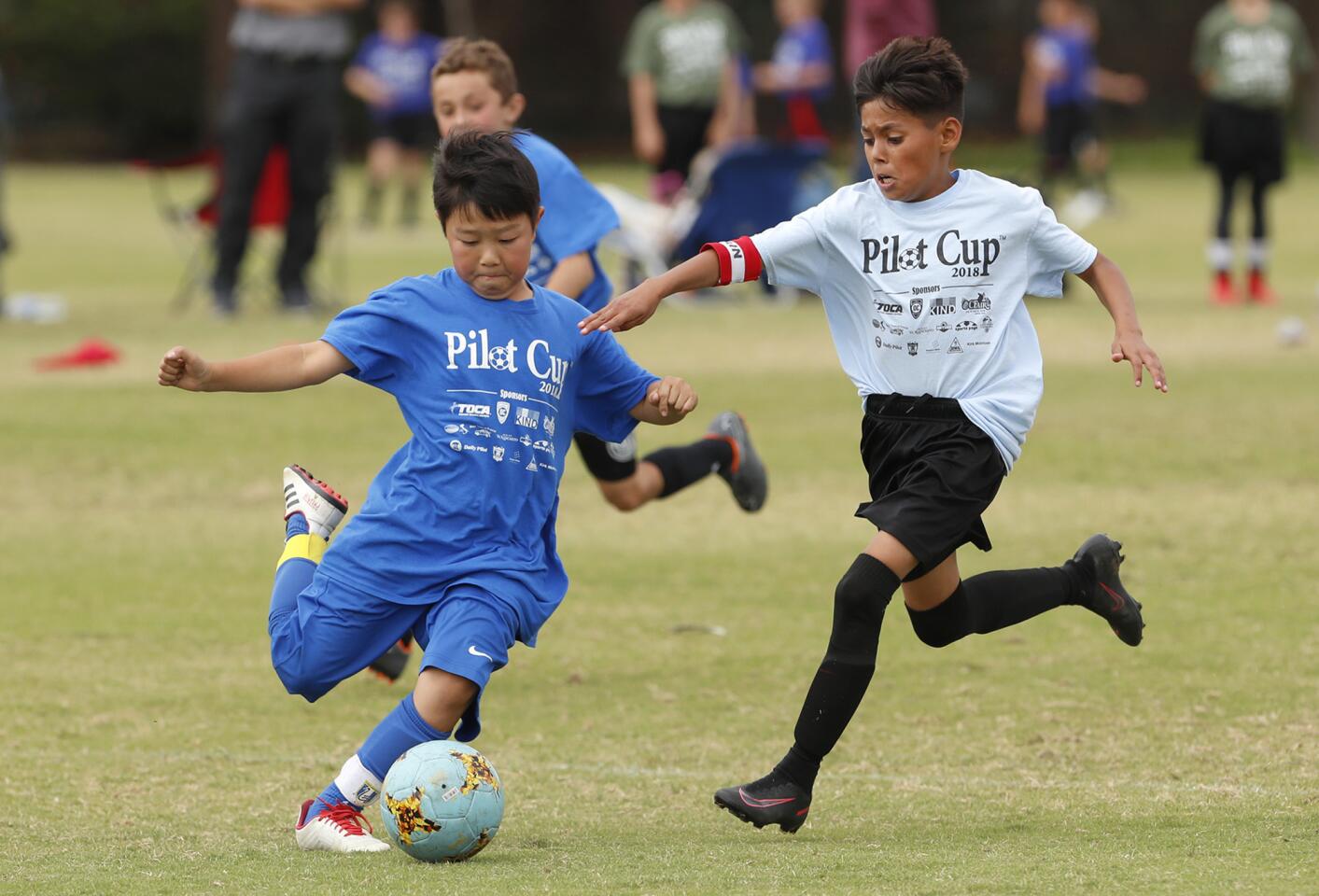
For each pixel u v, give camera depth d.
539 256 21.22
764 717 19.34
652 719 19.31
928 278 15.41
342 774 14.52
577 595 24.61
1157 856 13.66
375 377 15.12
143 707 19.72
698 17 58.47
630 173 123.25
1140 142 143.75
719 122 59.19
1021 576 17.16
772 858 13.84
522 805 16.27
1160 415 35.72
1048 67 84.44
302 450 33.31
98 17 143.38
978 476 15.13
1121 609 17.77
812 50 64.44
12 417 36.03
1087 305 54.16
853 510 29.25
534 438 15.05
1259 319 49.84
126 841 14.93
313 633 14.84
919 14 55.03
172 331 47.78
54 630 22.77
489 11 149.25
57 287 59.97
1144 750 17.64
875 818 15.59
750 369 42.09
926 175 15.37
